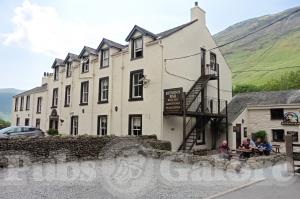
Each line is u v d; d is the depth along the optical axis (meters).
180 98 17.27
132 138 15.98
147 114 18.88
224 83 25.27
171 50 19.23
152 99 18.66
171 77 19.00
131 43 20.73
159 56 18.55
